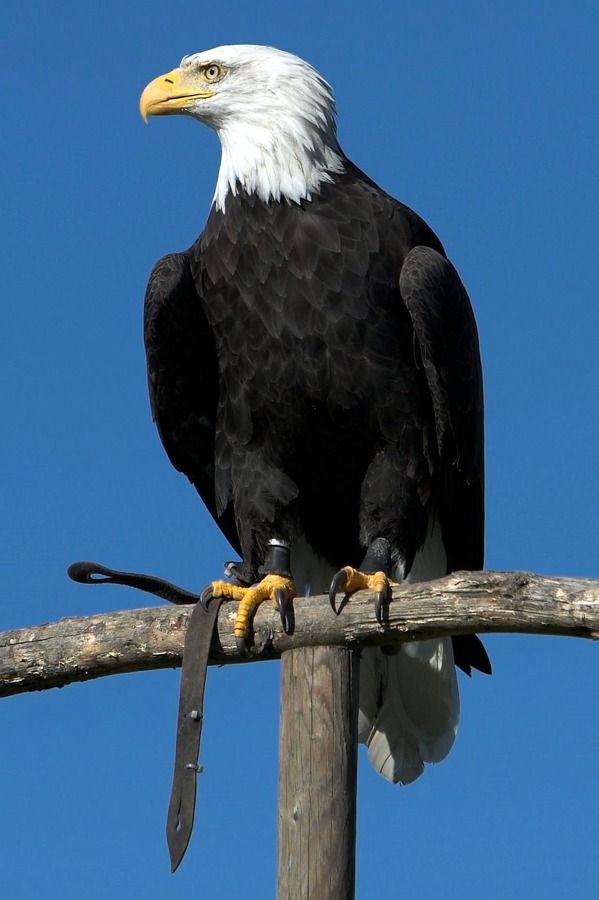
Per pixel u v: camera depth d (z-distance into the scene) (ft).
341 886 26.61
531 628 25.68
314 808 27.20
